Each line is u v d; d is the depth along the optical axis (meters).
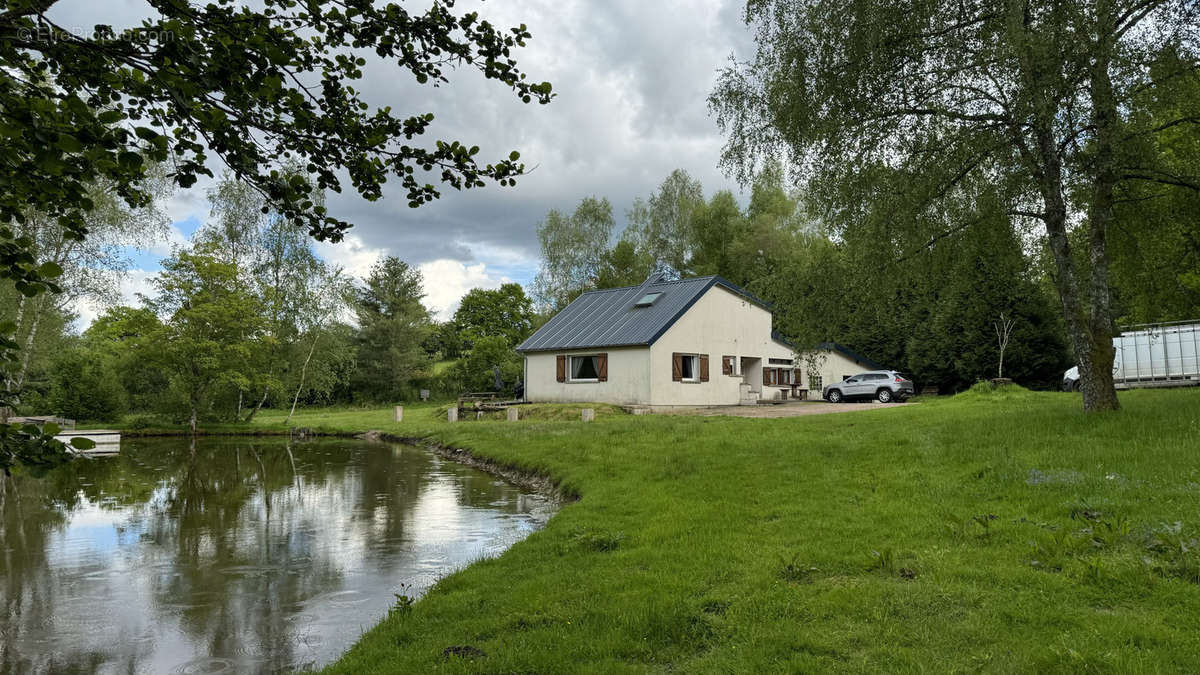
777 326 14.95
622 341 27.56
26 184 2.77
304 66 3.48
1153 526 5.79
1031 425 11.55
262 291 31.53
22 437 2.92
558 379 30.12
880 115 11.97
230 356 27.94
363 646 5.05
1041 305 31.98
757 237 45.16
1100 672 3.64
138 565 8.31
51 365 29.61
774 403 30.92
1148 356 21.89
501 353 52.72
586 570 6.34
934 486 8.45
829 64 11.97
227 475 16.23
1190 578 4.82
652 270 51.47
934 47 11.65
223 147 3.21
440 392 54.75
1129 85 10.89
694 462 11.57
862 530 6.82
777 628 4.54
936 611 4.65
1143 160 11.95
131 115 3.10
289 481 15.12
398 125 3.73
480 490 13.35
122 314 26.83
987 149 11.68
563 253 51.50
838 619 4.62
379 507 11.80
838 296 13.56
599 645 4.50
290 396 33.00
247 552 8.87
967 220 13.02
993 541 6.09
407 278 59.94
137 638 5.97
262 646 5.73
